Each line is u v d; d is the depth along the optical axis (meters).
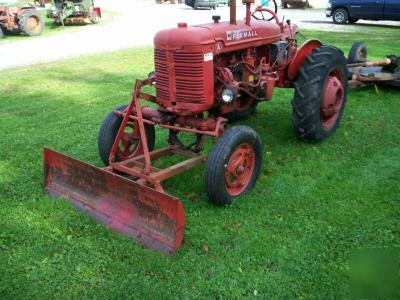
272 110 6.51
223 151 3.68
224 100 3.95
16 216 3.81
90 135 5.77
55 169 4.08
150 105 7.11
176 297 2.85
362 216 3.72
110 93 7.80
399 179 4.35
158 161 4.82
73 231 3.57
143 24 18.34
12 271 3.11
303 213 3.79
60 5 17.94
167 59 3.92
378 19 17.00
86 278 3.03
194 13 22.42
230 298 2.84
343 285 2.94
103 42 14.02
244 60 4.57
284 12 22.94
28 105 7.20
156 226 3.31
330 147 5.14
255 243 3.38
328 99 5.00
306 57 5.11
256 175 4.16
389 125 5.80
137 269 3.11
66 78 9.04
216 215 3.78
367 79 7.08
